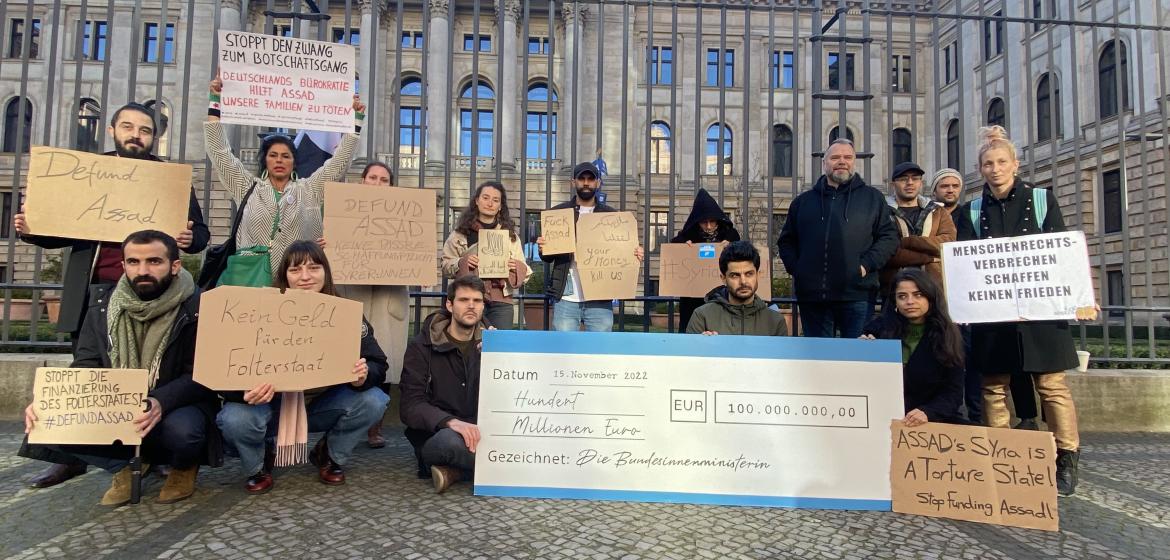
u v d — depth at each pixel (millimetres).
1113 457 4004
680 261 4586
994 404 3508
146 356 2826
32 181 3158
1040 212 3518
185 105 4492
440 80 23688
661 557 2359
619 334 3146
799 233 4355
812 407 3059
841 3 4930
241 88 3889
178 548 2357
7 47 21797
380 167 4242
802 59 23516
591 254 4430
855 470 2994
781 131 23688
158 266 2781
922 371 3223
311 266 3086
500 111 4883
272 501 2898
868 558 2406
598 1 4902
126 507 2787
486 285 4102
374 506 2852
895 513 2914
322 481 3207
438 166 20359
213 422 2893
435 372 3252
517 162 20453
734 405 3070
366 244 3850
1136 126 14352
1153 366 5504
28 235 3133
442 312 3391
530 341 3148
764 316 3643
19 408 4430
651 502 2990
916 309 3242
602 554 2373
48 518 2646
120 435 2592
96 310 2895
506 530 2594
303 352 2891
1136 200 14266
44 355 4559
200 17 22109
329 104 4078
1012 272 3266
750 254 3557
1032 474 2805
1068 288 3141
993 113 19766
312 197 3951
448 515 2752
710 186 21188
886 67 4980
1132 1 15156
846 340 3127
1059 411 3293
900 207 4770
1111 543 2609
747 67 4891
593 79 23312
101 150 4477
